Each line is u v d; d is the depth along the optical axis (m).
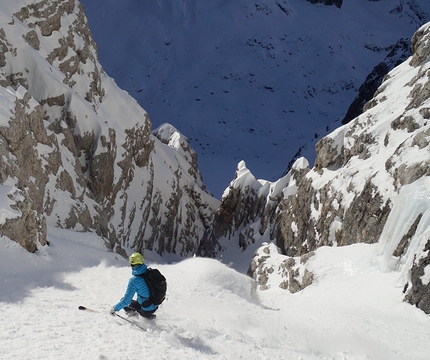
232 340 8.23
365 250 20.23
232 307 10.59
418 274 14.53
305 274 21.23
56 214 23.45
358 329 11.16
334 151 27.72
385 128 25.36
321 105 165.38
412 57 28.61
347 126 27.91
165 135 57.75
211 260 13.95
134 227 34.28
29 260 13.69
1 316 7.84
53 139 25.73
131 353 6.50
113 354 6.32
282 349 8.39
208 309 10.19
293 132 148.75
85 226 25.06
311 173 28.97
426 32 28.20
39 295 10.17
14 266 12.96
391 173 21.05
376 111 26.95
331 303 16.30
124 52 195.62
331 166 27.77
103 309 9.05
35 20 29.84
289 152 133.75
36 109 23.50
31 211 15.12
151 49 195.50
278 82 174.50
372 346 9.77
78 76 31.77
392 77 29.05
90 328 7.59
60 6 31.81
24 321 7.60
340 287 18.56
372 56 199.12
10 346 6.18
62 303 9.48
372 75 82.50
